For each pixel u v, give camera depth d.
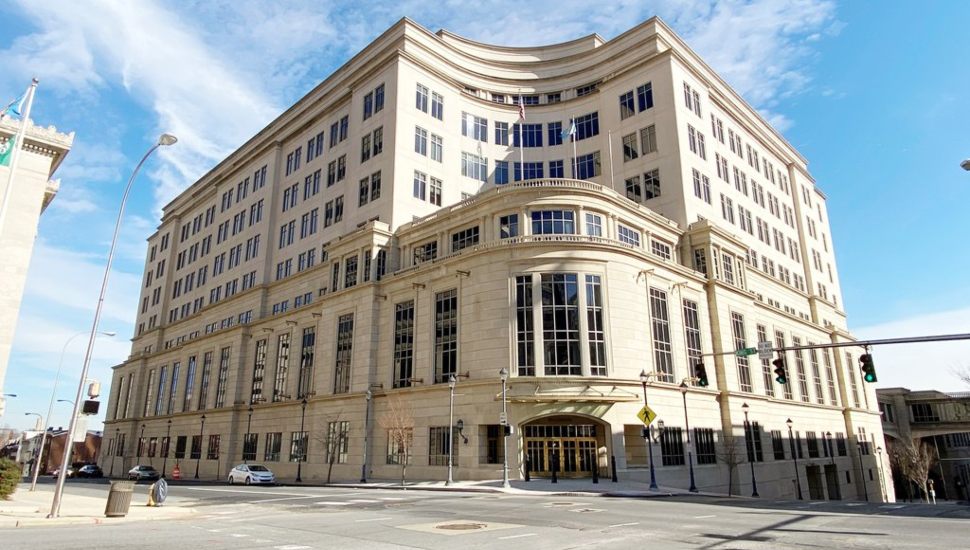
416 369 41.34
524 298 37.00
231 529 15.23
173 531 14.81
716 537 13.30
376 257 46.66
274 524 16.31
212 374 66.00
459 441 36.84
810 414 57.94
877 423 72.56
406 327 43.47
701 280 45.66
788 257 67.62
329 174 58.91
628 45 56.84
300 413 50.62
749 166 63.62
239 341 62.16
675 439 38.41
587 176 56.03
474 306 38.41
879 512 20.27
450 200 53.47
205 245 79.56
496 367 36.28
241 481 43.22
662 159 50.47
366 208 51.62
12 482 23.31
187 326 77.75
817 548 11.58
